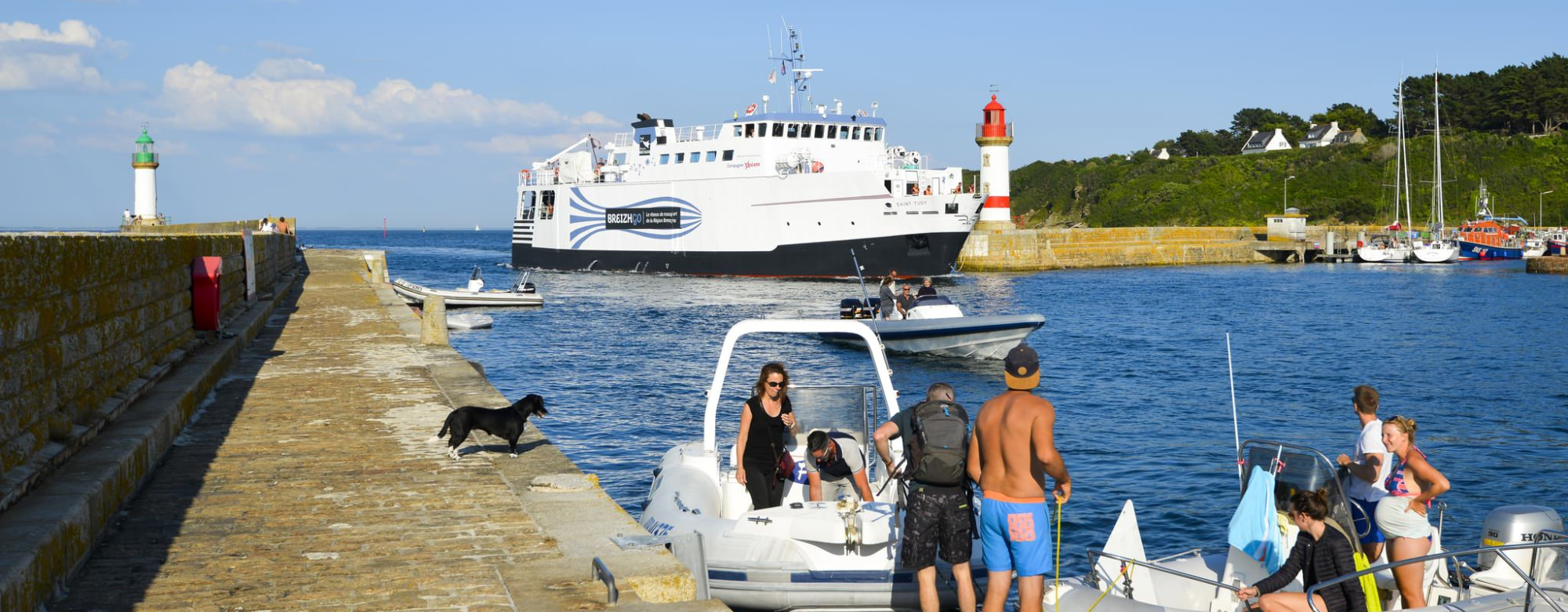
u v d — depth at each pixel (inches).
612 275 3016.7
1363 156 5438.0
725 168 2755.9
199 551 279.6
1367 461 308.7
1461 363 1156.5
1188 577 295.1
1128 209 5620.1
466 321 1536.7
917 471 261.9
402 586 250.7
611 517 308.2
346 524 304.7
